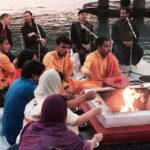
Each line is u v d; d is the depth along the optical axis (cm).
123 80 627
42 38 889
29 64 579
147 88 611
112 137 552
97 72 707
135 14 1742
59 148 426
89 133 577
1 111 662
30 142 430
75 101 550
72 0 2028
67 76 700
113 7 1850
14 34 1295
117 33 859
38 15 1633
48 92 524
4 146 584
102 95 597
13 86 579
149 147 561
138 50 862
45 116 438
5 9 1747
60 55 700
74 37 871
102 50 702
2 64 687
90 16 1747
